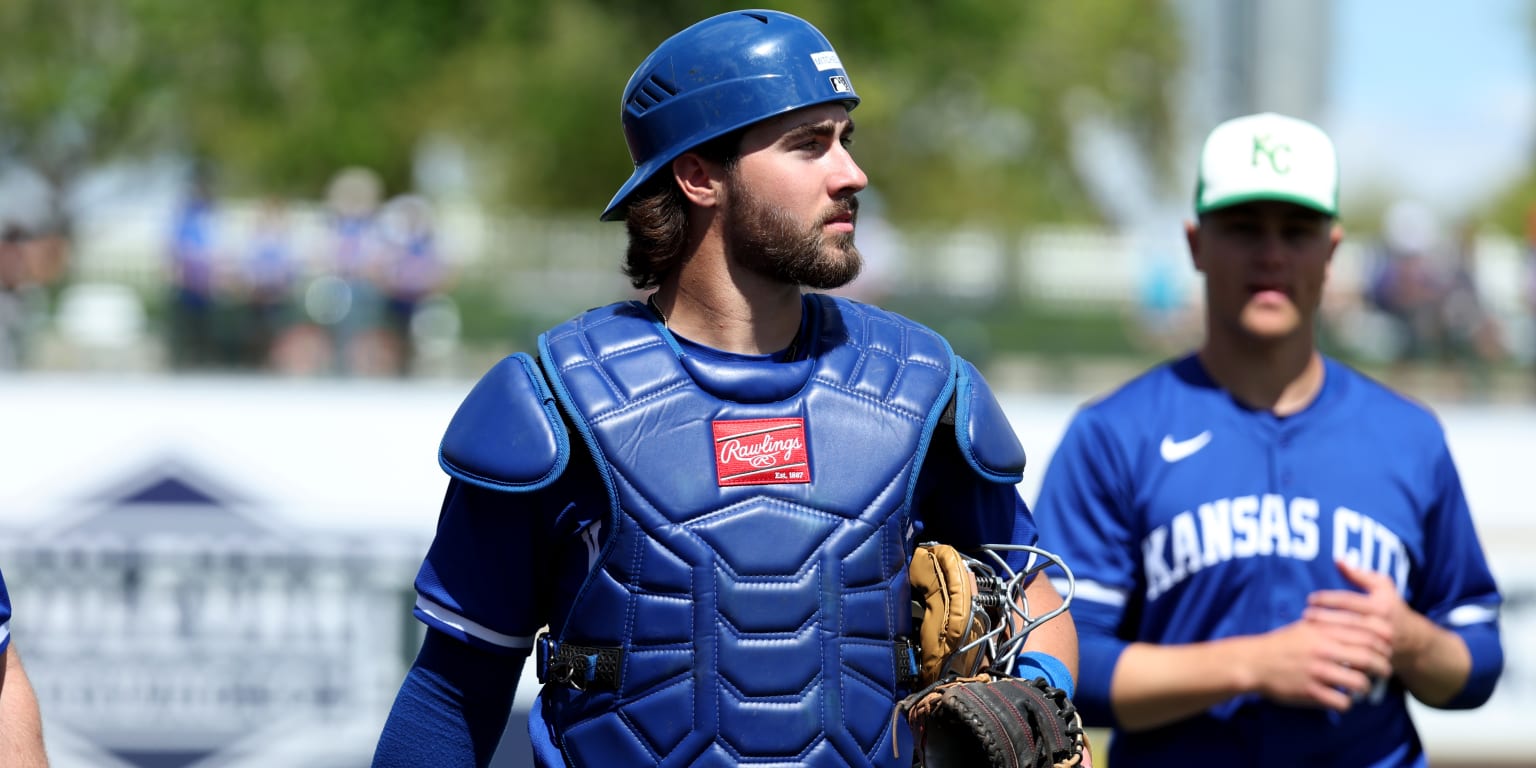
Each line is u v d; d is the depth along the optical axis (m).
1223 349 11.61
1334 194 11.40
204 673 22.70
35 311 28.92
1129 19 70.19
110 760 22.45
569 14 51.62
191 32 63.94
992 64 58.78
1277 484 11.28
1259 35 39.72
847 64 53.47
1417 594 11.64
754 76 7.67
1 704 8.56
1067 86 67.94
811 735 7.43
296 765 22.75
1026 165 70.25
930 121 64.81
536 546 7.88
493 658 8.03
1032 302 33.06
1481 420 25.91
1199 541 11.27
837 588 7.52
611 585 7.55
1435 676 11.16
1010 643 7.92
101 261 29.83
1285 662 10.64
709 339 7.91
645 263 8.06
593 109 52.50
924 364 7.99
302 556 23.11
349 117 58.97
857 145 63.81
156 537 22.95
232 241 29.73
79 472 23.08
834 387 7.77
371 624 23.17
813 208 7.68
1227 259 11.43
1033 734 7.33
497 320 31.34
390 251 30.38
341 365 29.59
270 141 64.81
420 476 23.75
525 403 7.71
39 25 78.69
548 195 58.81
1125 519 11.47
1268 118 11.49
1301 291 11.35
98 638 22.62
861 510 7.58
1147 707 11.00
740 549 7.46
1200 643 11.33
